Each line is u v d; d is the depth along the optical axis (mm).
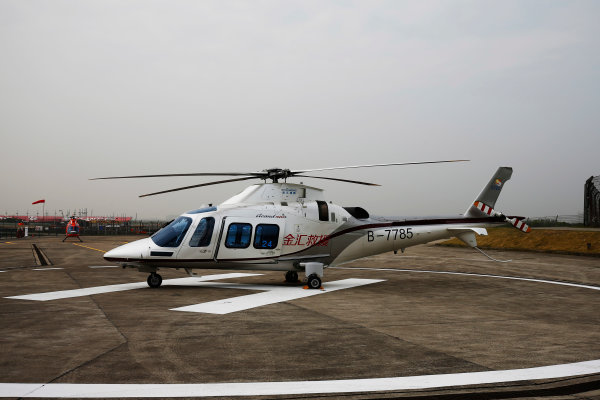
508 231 37062
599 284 14797
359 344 6746
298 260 13828
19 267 18812
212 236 13086
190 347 6477
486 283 14969
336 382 5090
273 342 6805
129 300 10641
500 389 4902
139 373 5312
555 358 6113
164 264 12938
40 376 5172
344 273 18312
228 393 4703
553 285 14539
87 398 4520
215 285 13750
